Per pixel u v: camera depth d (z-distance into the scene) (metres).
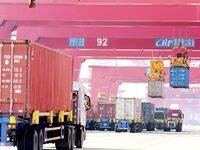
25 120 33.72
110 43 95.50
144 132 105.44
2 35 80.25
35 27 91.06
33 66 34.12
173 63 95.69
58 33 91.25
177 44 91.06
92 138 70.12
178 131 122.88
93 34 90.56
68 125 43.81
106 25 79.56
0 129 33.84
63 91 41.53
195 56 110.88
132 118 100.25
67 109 42.94
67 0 63.53
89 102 50.03
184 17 70.00
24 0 63.50
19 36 91.00
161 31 89.00
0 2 63.53
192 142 64.25
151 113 116.50
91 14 72.75
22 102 33.47
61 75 40.78
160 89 112.88
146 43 94.75
